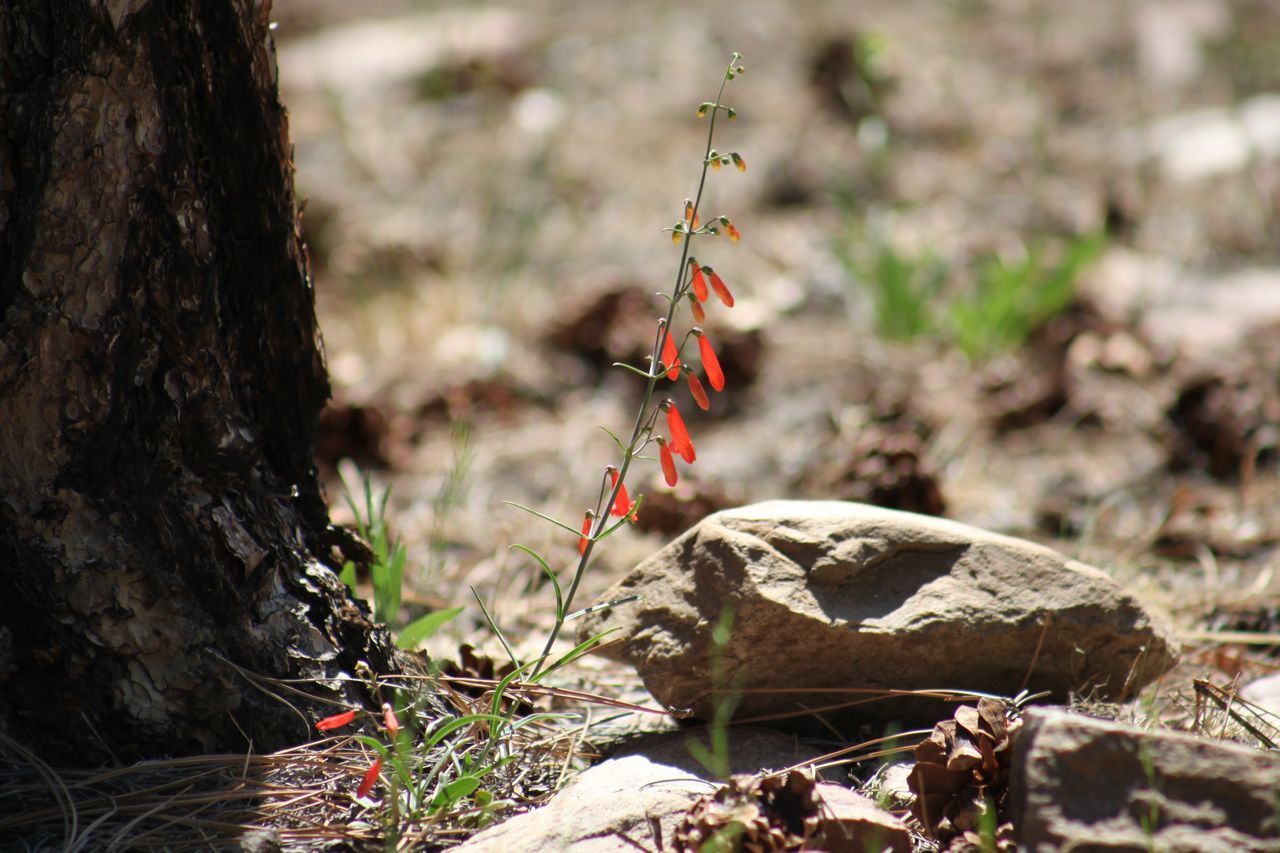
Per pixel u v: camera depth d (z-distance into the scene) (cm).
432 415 618
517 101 1052
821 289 763
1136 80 1106
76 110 266
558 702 342
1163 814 227
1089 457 579
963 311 677
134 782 275
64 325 271
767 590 295
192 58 274
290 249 301
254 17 281
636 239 834
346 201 870
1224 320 720
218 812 268
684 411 628
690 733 311
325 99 1057
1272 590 435
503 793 285
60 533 276
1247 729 297
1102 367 654
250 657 290
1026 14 1266
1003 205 881
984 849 241
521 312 734
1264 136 959
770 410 621
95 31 262
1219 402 577
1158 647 318
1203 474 566
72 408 274
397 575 363
